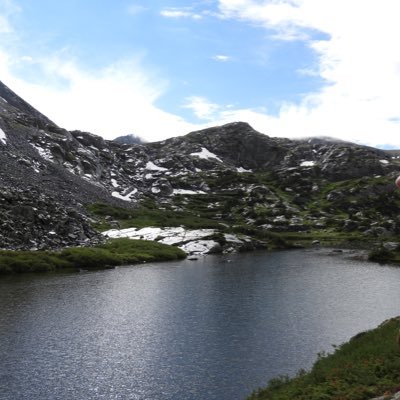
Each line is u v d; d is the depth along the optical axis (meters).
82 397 31.91
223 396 32.22
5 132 185.25
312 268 94.88
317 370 25.23
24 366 37.09
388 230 173.50
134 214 164.12
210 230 145.00
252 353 40.88
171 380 34.91
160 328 48.31
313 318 52.88
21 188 123.81
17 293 63.28
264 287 72.38
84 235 111.06
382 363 22.39
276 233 170.00
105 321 50.53
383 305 59.56
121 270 88.56
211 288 71.00
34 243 94.25
